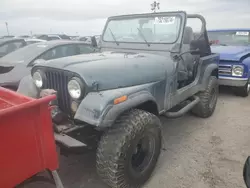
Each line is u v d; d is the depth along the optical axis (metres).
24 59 4.79
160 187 2.49
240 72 5.37
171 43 3.12
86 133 2.33
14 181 1.51
